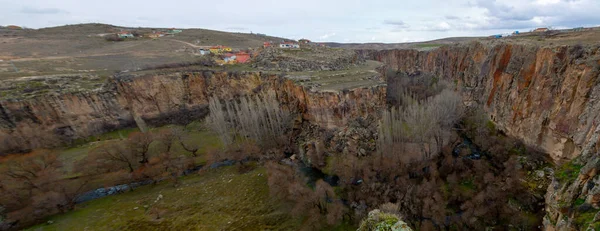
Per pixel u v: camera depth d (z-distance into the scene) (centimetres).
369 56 16650
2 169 5212
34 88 7369
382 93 7400
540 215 4222
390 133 6062
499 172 5403
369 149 6388
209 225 4797
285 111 7975
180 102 9219
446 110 6525
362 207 4834
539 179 4853
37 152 5753
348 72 8900
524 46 6303
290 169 6075
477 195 4769
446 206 4822
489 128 6881
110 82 8494
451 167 5719
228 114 8500
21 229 4622
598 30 7450
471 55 9075
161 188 6100
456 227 4409
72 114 7562
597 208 2644
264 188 5819
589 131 4150
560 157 4869
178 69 9675
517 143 5869
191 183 6253
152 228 4738
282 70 9225
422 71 12744
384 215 1920
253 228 4703
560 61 5125
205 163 7038
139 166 6500
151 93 8825
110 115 8200
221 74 9312
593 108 4197
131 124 8525
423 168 5819
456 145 6544
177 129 7950
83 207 5347
